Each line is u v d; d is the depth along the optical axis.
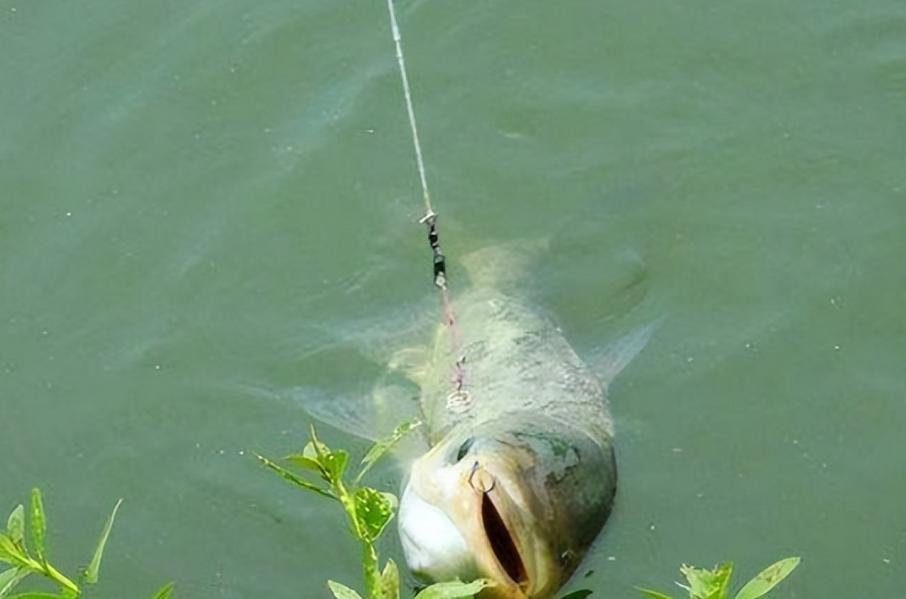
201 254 10.67
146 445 9.59
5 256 10.66
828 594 8.63
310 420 9.66
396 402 9.72
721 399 9.72
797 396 9.70
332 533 8.95
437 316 10.27
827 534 8.95
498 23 12.05
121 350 10.15
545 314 10.24
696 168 11.19
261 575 8.79
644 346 10.02
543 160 11.31
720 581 6.19
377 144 11.34
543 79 11.76
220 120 11.44
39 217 10.88
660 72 11.77
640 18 12.04
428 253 10.68
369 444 9.42
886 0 11.98
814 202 10.88
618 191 11.09
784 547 8.88
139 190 11.02
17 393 9.93
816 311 10.20
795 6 11.99
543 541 7.75
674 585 8.63
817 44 11.82
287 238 10.79
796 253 10.56
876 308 10.18
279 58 11.79
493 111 11.58
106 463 9.51
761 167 11.15
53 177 11.09
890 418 9.54
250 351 10.15
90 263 10.62
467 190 11.12
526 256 10.64
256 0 12.02
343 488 6.46
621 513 9.03
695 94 11.62
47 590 8.76
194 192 11.02
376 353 10.09
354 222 10.88
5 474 9.47
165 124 11.39
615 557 8.76
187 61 11.76
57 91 11.58
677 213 10.91
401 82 11.70
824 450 9.40
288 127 11.40
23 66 11.73
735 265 10.52
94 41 11.85
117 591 8.76
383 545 8.80
